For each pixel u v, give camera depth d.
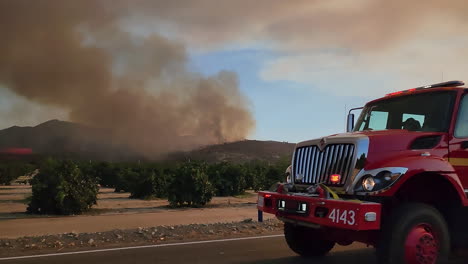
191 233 10.00
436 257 5.52
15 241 8.82
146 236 9.41
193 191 18.92
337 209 5.33
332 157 5.97
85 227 12.03
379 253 5.45
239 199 23.72
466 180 5.98
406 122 6.79
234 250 8.16
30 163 50.41
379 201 5.49
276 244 8.80
